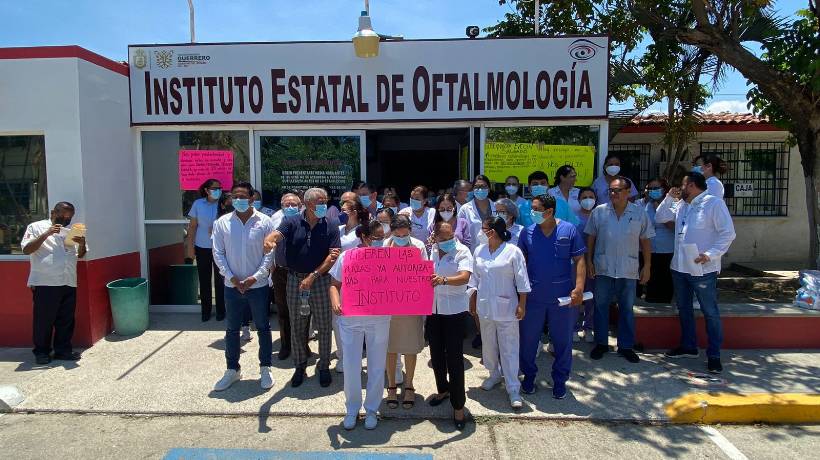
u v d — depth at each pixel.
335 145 7.26
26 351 6.03
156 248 7.41
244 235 4.96
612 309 6.75
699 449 3.98
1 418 4.50
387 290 4.20
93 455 3.89
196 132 7.30
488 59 6.90
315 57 6.99
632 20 9.49
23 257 6.15
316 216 4.88
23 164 6.14
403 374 5.28
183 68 7.04
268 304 5.07
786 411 4.44
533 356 4.82
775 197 10.92
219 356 5.80
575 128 7.04
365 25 6.76
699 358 5.77
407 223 4.25
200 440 4.11
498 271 4.52
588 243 5.84
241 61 7.02
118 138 6.81
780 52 7.52
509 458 3.83
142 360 5.69
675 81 8.98
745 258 10.98
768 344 6.05
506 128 7.06
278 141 7.27
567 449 3.97
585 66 6.84
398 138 11.20
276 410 4.55
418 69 6.95
